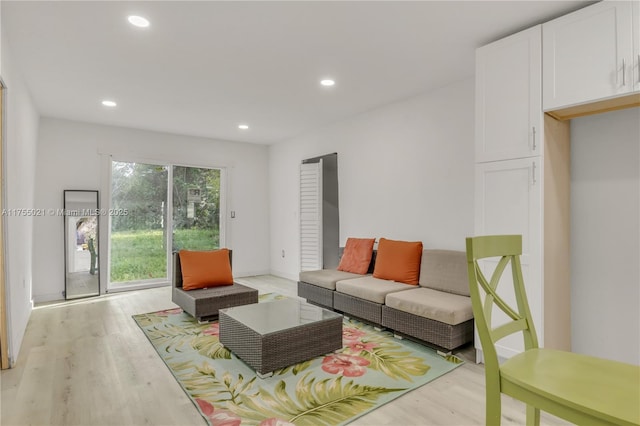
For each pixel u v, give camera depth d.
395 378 2.43
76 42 2.74
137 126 5.30
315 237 5.47
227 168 6.37
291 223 6.19
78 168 4.96
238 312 2.98
